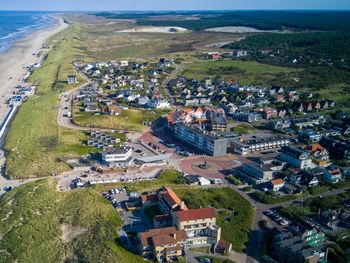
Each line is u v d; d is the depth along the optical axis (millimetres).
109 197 143750
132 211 135750
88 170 167500
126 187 152375
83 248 113438
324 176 165875
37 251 113562
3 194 146125
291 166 171625
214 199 145500
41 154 180750
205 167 174500
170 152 192625
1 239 119438
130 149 184250
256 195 148750
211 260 111438
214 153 188500
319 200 145250
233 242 120312
